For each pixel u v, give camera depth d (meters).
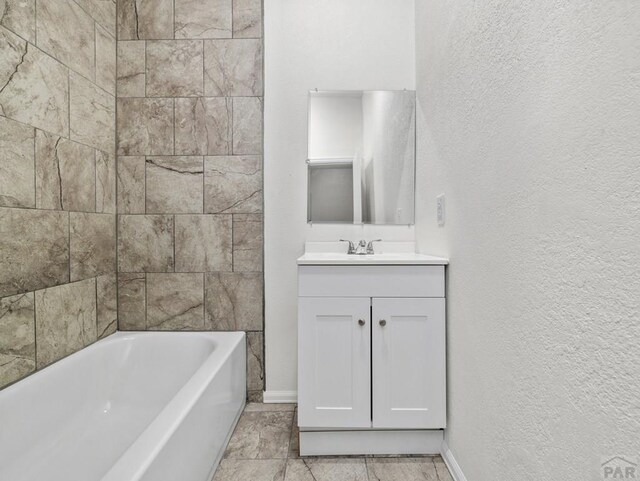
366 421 1.40
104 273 1.83
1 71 1.21
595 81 0.62
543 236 0.78
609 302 0.59
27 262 1.33
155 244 1.94
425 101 1.75
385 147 1.96
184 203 1.93
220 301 1.95
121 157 1.92
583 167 0.65
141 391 1.80
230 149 1.93
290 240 1.96
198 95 1.93
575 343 0.68
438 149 1.53
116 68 1.92
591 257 0.63
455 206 1.32
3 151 1.22
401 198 1.97
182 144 1.93
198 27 1.93
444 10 1.44
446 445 1.41
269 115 1.95
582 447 0.66
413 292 1.41
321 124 1.96
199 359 1.82
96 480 1.22
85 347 1.67
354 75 1.97
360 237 1.97
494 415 1.01
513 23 0.90
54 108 1.46
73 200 1.59
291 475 1.33
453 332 1.33
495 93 1.00
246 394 1.95
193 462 1.11
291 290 1.96
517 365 0.88
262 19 1.93
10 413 1.18
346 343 1.41
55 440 1.38
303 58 1.96
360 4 1.96
